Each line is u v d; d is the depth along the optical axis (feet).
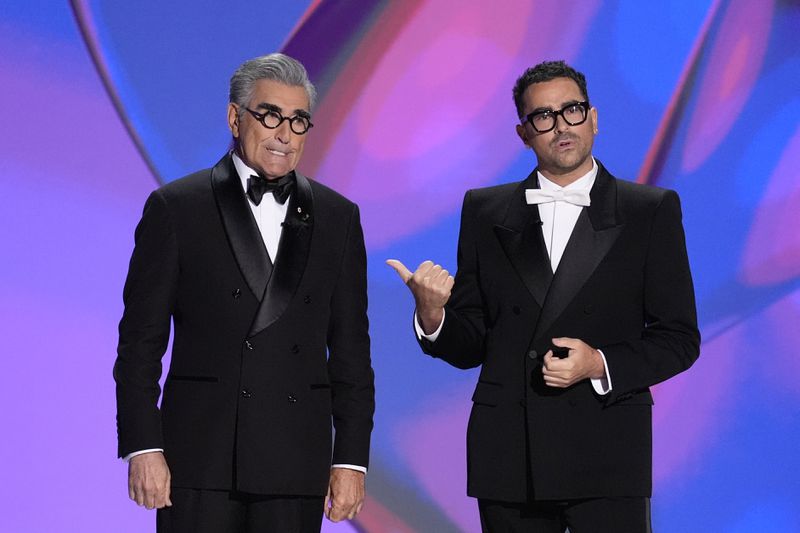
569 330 37.29
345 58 57.31
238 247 34.91
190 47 56.44
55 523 53.88
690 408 57.62
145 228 35.29
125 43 55.98
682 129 58.13
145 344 34.50
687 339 37.45
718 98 58.29
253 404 34.30
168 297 34.91
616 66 58.13
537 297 37.60
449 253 57.41
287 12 57.00
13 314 54.24
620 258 37.65
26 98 55.11
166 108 56.13
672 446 57.62
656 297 37.78
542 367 36.01
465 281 39.75
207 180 35.96
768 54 58.44
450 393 57.31
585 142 37.81
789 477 57.41
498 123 57.72
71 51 55.57
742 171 58.18
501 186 40.24
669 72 58.13
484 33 57.77
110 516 54.54
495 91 57.77
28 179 54.85
